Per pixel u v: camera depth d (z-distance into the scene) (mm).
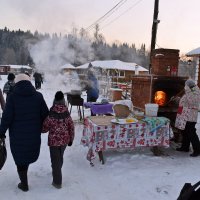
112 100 15633
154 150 6453
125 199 4477
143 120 6168
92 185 4945
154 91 6980
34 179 5102
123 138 5918
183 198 2691
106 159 6164
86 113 12016
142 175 5340
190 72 20109
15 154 4430
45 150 6879
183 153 6684
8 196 4441
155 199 4477
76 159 6234
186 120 6320
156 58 7254
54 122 4625
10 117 4336
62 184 4906
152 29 14664
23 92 4418
